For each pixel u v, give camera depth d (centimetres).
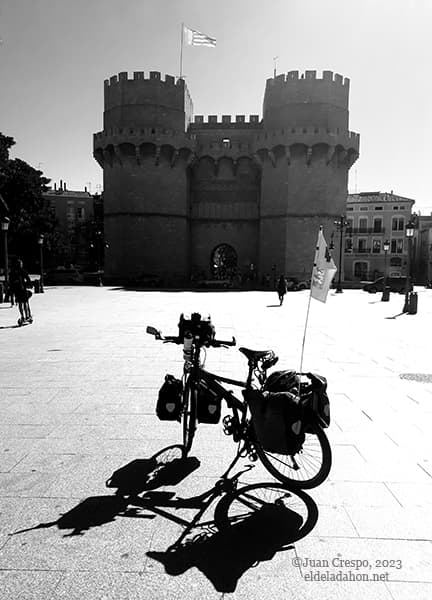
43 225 5391
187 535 295
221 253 6450
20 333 1194
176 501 339
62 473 381
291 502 339
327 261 500
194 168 5056
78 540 288
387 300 2741
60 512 321
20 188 4731
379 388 663
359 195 6562
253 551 280
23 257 5553
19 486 358
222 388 405
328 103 4459
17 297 1369
